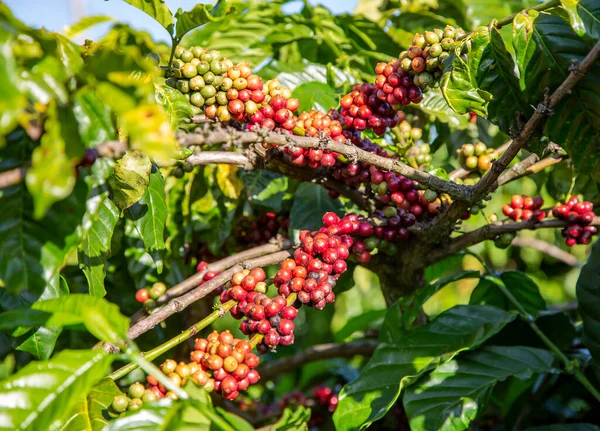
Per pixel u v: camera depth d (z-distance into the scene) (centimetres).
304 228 123
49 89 86
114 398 96
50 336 101
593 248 113
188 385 96
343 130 109
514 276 123
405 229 111
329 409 138
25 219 92
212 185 128
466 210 109
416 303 116
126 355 92
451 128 131
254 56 136
